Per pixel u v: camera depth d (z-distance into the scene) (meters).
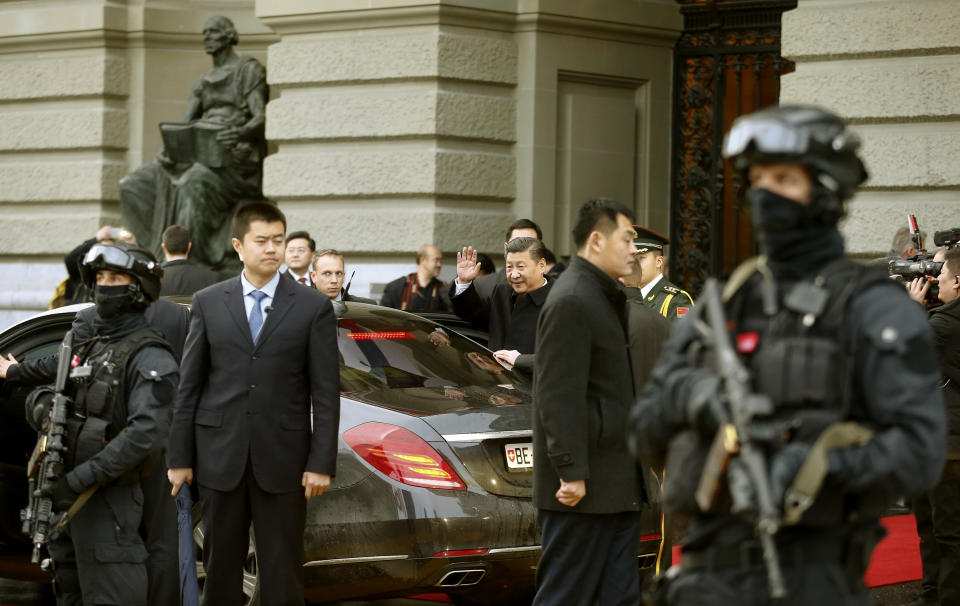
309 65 24.62
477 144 23.91
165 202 26.28
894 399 5.66
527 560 11.45
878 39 19.55
